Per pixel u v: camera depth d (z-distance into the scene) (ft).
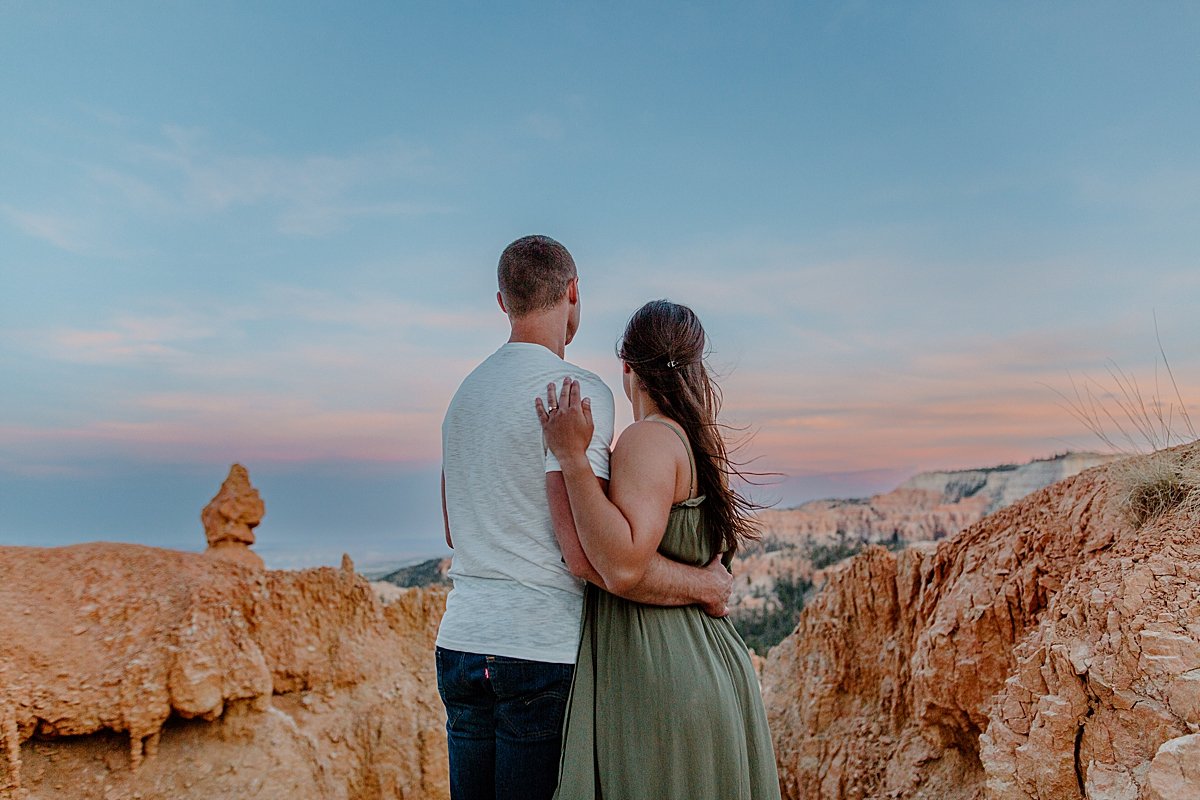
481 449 9.71
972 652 19.47
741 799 9.24
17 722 18.67
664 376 10.11
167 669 20.58
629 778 8.97
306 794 21.70
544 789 9.14
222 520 30.42
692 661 9.34
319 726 24.30
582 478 8.59
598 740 9.09
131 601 21.75
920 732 21.88
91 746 19.81
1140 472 17.74
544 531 9.40
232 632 22.66
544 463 9.43
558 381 9.71
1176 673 12.82
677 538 9.70
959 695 19.67
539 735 9.14
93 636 20.62
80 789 19.19
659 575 9.29
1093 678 13.79
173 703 20.39
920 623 23.39
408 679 26.68
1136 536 16.51
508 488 9.47
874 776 22.95
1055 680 14.90
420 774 25.08
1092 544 17.66
